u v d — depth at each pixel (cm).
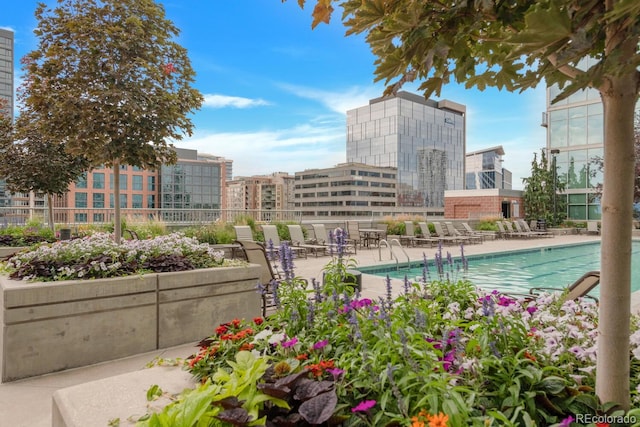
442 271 331
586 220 2159
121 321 306
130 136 439
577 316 237
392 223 1466
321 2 163
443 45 127
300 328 211
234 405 122
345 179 7512
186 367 196
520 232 1792
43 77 434
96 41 425
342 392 142
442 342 168
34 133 740
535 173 2172
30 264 328
